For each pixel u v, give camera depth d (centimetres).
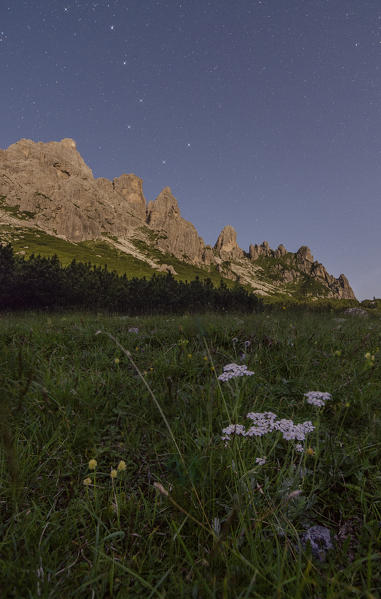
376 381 316
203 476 177
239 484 164
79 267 5097
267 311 1018
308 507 161
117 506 158
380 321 778
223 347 483
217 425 246
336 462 193
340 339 509
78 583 129
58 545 149
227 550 134
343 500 174
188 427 252
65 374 339
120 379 346
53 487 187
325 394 190
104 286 4869
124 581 129
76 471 205
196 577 127
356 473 186
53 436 219
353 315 888
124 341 530
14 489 146
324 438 232
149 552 139
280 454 216
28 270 3725
